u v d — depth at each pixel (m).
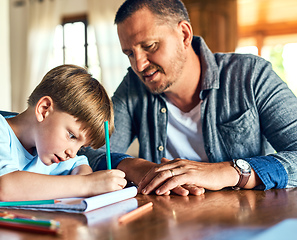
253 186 1.04
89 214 0.70
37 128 0.98
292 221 0.61
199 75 1.39
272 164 1.07
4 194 0.81
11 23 6.22
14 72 6.16
